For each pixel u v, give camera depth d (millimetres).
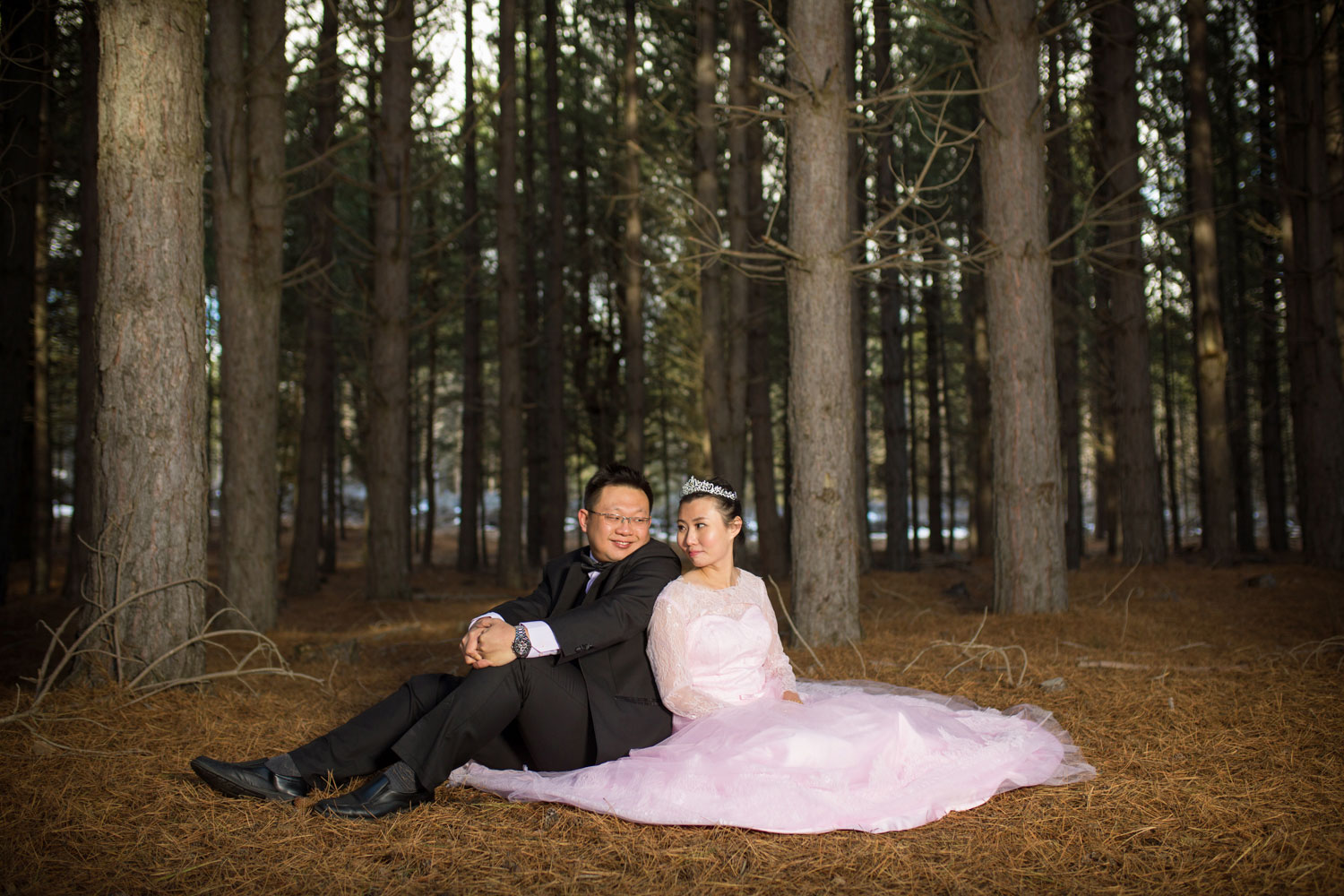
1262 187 13875
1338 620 7410
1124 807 3168
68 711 4414
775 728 3221
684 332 16078
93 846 2914
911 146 16359
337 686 5555
